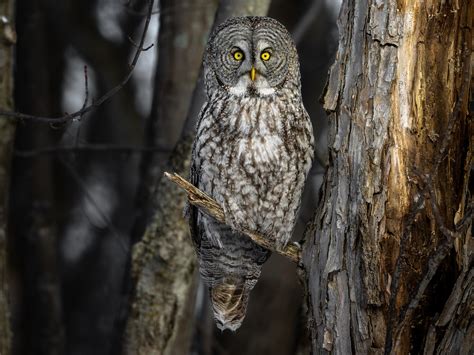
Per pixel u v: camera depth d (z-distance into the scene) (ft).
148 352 41.81
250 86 33.99
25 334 58.65
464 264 25.89
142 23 65.21
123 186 68.33
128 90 67.05
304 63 61.98
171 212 41.22
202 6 49.19
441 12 26.22
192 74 49.19
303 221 53.42
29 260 58.03
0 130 41.57
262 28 34.96
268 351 50.34
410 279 26.22
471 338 25.80
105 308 66.90
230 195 34.17
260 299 50.96
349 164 26.89
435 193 26.27
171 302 41.70
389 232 26.22
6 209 41.93
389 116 26.27
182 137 41.14
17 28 58.08
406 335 26.35
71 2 66.44
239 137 33.68
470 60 26.43
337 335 27.12
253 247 36.37
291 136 33.91
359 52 26.81
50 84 63.93
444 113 26.32
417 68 26.25
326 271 27.48
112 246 67.46
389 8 26.27
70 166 52.80
